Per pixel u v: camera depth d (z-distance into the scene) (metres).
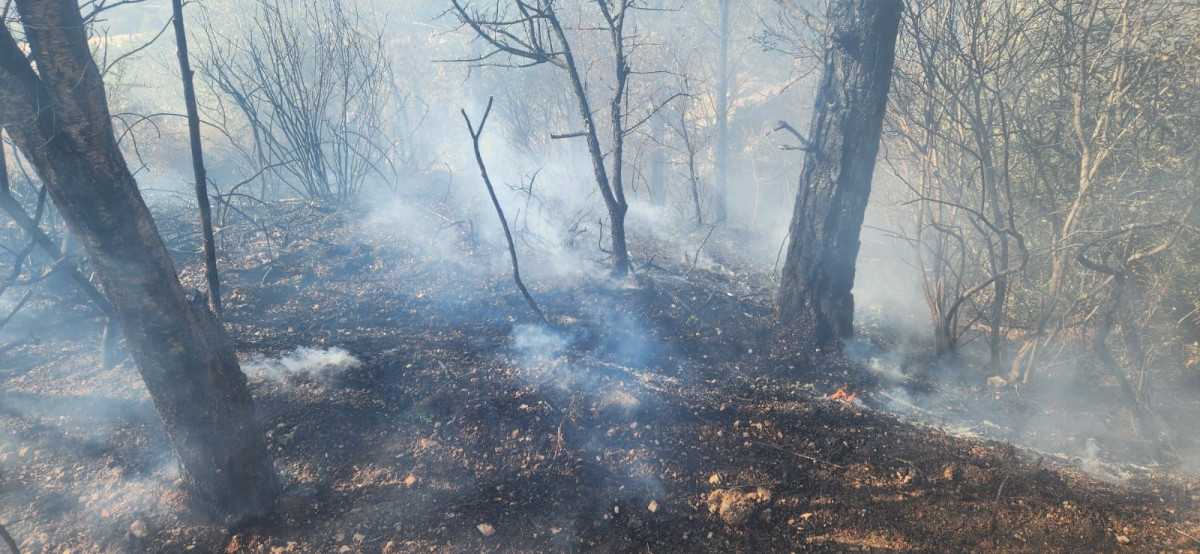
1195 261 4.89
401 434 4.03
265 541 3.31
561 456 3.93
